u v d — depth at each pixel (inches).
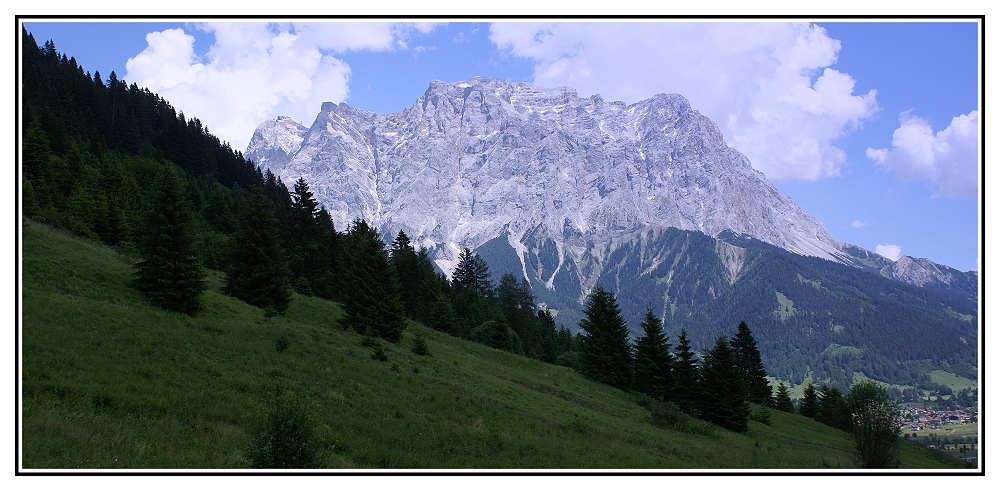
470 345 2886.3
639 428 1833.2
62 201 2817.4
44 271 1592.0
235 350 1368.1
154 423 859.4
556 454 1160.2
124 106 6811.0
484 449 1101.7
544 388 2201.0
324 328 2261.3
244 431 930.7
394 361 1820.9
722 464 1333.7
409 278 4133.9
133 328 1288.1
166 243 1798.7
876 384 2957.7
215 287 2380.7
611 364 2819.9
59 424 736.3
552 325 5866.1
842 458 1738.4
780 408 3981.3
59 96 5959.6
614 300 2972.4
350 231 4244.6
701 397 2536.9
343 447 941.8
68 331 1121.4
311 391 1215.6
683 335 2810.0
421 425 1169.4
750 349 4001.0
